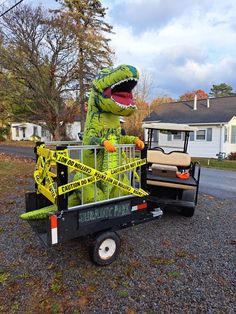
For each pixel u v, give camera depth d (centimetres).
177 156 553
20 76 1850
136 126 2988
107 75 382
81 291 306
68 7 1966
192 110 2258
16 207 584
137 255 392
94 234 356
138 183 406
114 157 398
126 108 385
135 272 347
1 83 1859
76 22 1931
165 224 523
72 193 396
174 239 451
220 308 282
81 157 361
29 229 468
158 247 420
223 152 1862
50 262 365
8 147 2467
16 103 2006
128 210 380
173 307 283
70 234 322
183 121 2077
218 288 316
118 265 363
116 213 366
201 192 814
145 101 3469
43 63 1853
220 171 1294
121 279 331
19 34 1727
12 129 3844
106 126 409
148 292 307
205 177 1104
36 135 3625
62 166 312
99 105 399
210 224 527
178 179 543
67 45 1848
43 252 391
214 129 1911
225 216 579
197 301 293
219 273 348
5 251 391
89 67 1980
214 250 413
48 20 1756
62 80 1933
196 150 2019
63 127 2236
